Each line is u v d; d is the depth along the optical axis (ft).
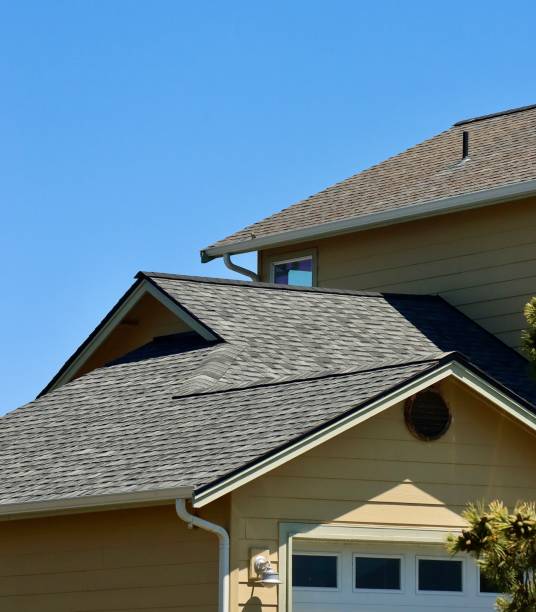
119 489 66.54
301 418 67.41
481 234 104.78
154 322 98.63
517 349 100.73
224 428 70.49
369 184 120.06
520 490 72.28
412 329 98.48
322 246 114.52
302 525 66.39
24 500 71.10
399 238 109.81
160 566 67.92
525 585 54.49
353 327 95.40
